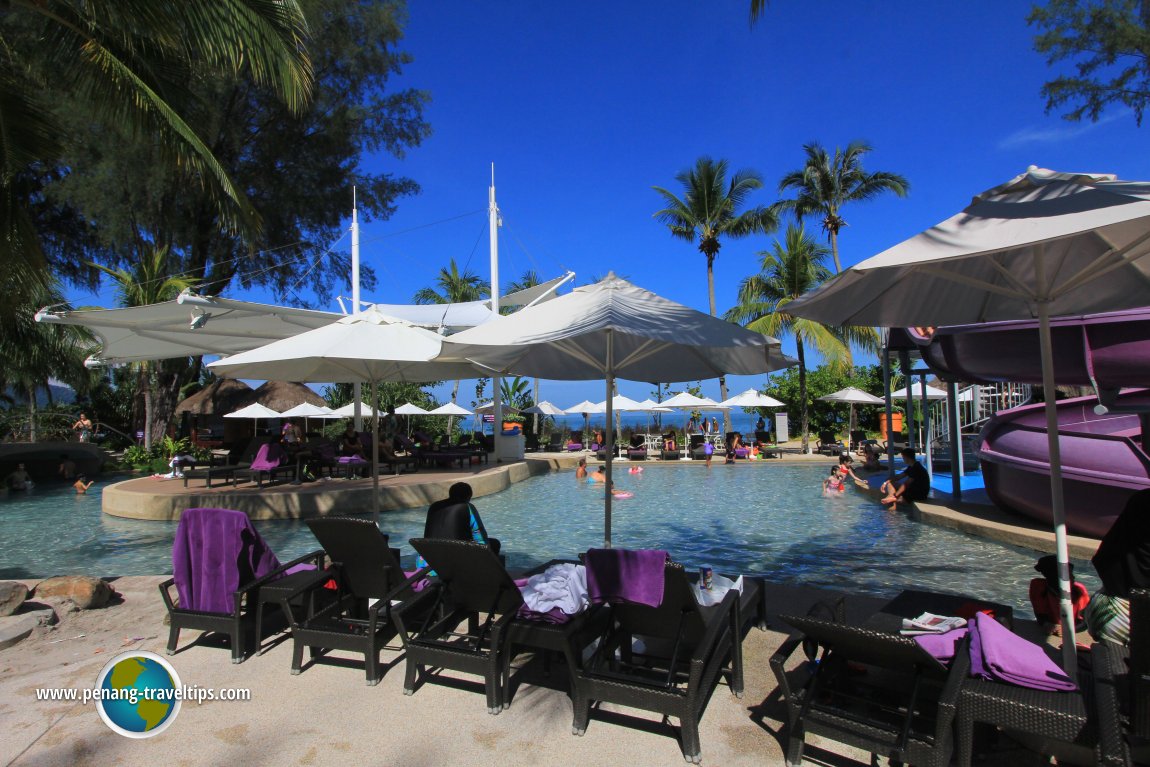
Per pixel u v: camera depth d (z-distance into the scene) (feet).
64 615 17.08
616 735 10.62
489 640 12.69
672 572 10.86
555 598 11.66
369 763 9.82
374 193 83.30
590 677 10.61
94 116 25.29
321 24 64.39
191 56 25.53
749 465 75.00
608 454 17.81
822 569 25.50
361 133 79.41
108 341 39.63
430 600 14.26
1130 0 45.16
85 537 33.68
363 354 17.65
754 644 14.29
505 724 10.99
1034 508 29.22
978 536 30.55
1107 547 11.30
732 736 10.48
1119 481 24.89
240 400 83.10
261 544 14.76
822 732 9.29
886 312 14.44
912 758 8.65
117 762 9.89
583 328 12.48
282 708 11.62
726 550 29.71
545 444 100.78
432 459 62.18
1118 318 21.49
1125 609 10.93
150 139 24.86
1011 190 10.25
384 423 79.10
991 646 9.35
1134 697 8.08
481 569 11.98
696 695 9.87
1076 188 9.16
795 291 90.63
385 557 13.99
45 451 63.93
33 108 24.06
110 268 78.38
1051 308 13.93
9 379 60.75
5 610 16.26
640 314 13.34
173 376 76.64
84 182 62.80
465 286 137.80
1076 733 8.12
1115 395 22.75
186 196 67.26
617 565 11.19
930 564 25.88
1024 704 8.45
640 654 13.03
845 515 38.81
